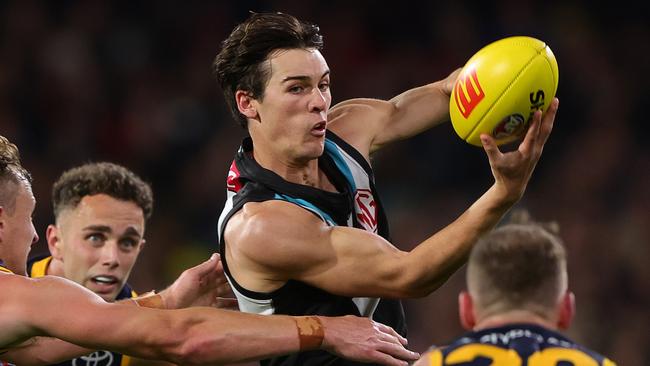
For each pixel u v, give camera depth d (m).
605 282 37.31
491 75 13.09
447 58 45.19
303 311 14.11
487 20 46.19
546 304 13.62
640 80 44.81
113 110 43.78
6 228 15.06
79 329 13.09
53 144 42.16
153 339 13.04
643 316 36.44
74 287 13.48
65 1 45.94
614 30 46.28
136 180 18.08
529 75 12.98
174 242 38.88
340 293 13.61
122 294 18.75
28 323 13.23
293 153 14.07
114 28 45.75
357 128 15.55
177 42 45.91
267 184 14.16
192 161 42.12
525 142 12.63
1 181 14.95
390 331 13.55
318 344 13.20
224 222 14.20
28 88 43.34
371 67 45.03
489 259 13.73
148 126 43.16
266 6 46.47
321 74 14.05
